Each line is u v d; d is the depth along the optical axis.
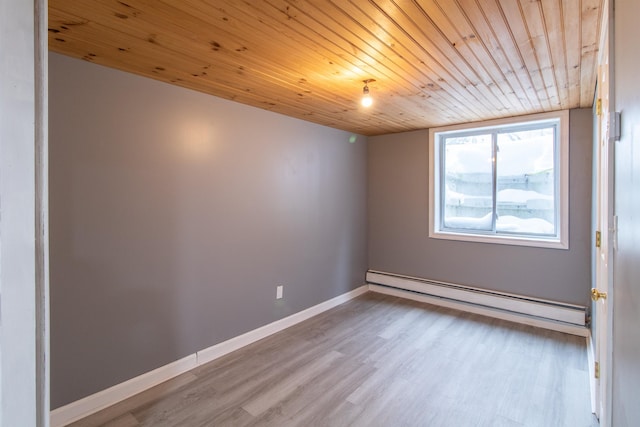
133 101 2.30
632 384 0.81
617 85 1.05
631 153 0.84
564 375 2.57
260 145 3.18
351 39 1.80
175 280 2.56
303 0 1.45
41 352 0.56
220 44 1.86
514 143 3.81
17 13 0.52
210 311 2.80
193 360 2.68
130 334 2.32
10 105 0.51
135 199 2.32
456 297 3.96
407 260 4.45
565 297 3.41
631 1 0.84
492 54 1.99
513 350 2.97
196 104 2.66
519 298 3.58
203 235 2.74
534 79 2.41
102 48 1.91
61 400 2.03
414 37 1.78
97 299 2.16
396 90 2.65
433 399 2.28
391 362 2.77
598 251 2.20
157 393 2.35
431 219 4.24
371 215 4.74
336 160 4.15
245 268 3.08
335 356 2.88
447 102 3.00
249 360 2.81
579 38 1.79
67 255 2.03
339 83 2.49
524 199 3.77
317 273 3.89
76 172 2.05
